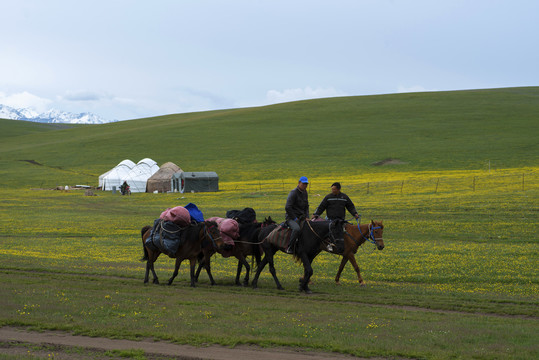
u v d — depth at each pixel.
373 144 102.94
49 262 19.86
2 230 34.66
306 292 14.11
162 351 8.03
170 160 100.56
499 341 8.62
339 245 14.21
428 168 78.00
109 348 8.16
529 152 83.56
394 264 19.83
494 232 27.88
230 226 15.17
